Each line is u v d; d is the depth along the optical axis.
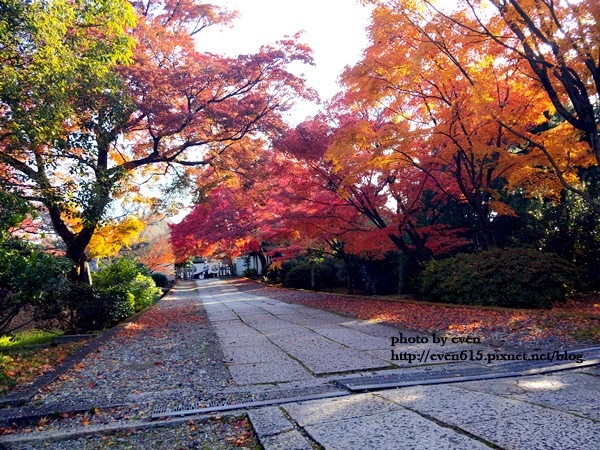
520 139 12.03
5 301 7.81
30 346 9.41
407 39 10.93
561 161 11.19
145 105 11.23
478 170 13.84
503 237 16.17
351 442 3.44
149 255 34.91
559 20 8.74
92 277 14.72
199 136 13.31
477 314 10.59
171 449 3.71
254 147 15.23
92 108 9.51
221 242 26.19
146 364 7.18
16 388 5.75
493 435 3.41
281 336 9.27
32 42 7.89
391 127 10.95
